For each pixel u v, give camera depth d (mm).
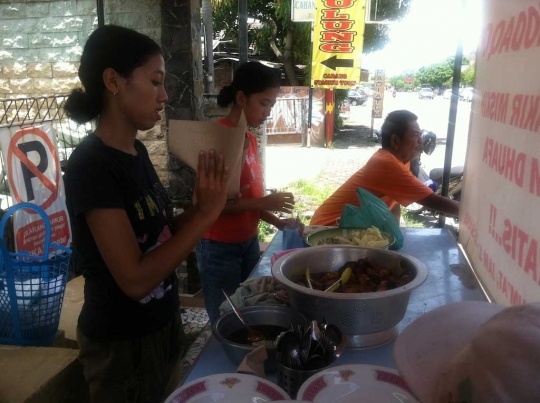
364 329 1280
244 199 2266
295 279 1494
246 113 2314
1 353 2215
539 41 1056
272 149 12859
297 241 2137
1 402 1877
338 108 16125
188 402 1047
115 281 1355
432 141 7871
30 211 3111
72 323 2730
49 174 3301
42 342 2373
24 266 2307
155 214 1410
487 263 1493
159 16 3514
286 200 2318
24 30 4207
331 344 1146
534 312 559
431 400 681
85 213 1209
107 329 1398
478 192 1670
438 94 44938
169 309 1538
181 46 3430
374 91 15133
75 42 4176
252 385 1086
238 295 1584
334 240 2041
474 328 810
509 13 1303
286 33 13109
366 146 13594
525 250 1120
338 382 1074
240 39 2953
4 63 4285
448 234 2471
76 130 3865
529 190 1102
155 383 1513
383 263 1536
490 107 1501
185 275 3678
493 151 1444
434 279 1854
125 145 1360
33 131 3193
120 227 1213
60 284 2414
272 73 2279
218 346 1352
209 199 1248
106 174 1238
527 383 504
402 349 817
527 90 1131
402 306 1305
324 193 7609
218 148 1441
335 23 8297
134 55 1262
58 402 2068
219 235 2350
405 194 2693
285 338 1145
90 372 1459
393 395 1040
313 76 8555
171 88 3488
